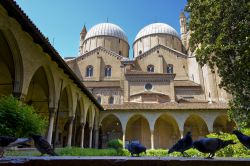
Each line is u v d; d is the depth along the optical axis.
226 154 13.20
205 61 18.77
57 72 17.36
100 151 19.25
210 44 17.78
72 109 20.97
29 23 11.55
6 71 18.64
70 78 19.75
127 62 43.78
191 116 35.91
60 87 18.03
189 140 4.38
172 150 4.48
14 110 8.95
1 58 15.03
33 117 9.62
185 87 41.81
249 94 16.34
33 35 12.84
